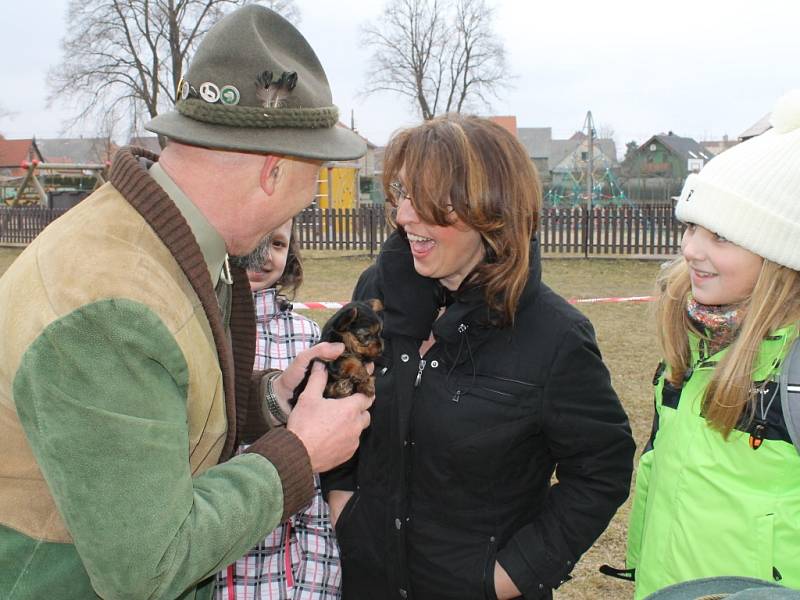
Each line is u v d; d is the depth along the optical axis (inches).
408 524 82.4
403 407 80.6
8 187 1886.1
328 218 820.0
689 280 85.7
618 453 80.7
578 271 637.3
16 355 52.8
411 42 2054.6
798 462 71.7
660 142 2411.4
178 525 51.7
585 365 77.9
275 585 84.8
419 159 72.5
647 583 81.3
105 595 52.2
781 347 73.7
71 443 50.1
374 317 73.4
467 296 76.6
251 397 80.7
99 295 52.4
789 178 74.1
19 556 57.8
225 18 62.2
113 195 60.4
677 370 85.0
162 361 53.8
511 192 72.9
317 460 63.5
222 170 61.0
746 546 72.9
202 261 60.1
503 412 77.6
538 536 80.3
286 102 61.3
